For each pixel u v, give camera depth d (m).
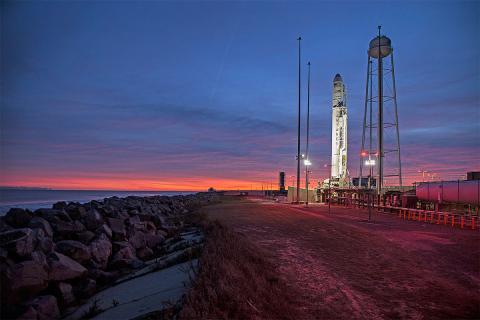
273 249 14.09
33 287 8.61
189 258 11.42
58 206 20.11
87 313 8.41
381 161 44.50
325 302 7.82
